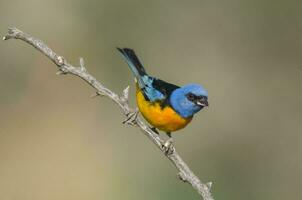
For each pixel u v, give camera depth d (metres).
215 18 18.53
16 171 15.85
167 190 15.17
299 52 18.20
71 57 18.38
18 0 18.83
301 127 17.42
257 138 17.39
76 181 15.69
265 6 18.41
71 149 16.34
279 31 18.33
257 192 16.34
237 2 18.47
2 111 17.03
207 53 18.38
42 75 17.56
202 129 17.34
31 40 8.32
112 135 16.61
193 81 18.17
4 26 18.64
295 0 18.20
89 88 17.28
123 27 18.53
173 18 18.58
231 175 16.75
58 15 18.69
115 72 18.22
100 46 18.41
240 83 18.11
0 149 16.30
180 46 18.42
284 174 16.66
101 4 18.53
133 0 18.53
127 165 16.08
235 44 18.41
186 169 8.23
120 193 15.52
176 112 9.87
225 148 17.16
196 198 14.57
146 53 18.39
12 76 17.59
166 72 18.31
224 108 17.77
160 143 8.34
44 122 16.83
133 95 17.88
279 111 17.73
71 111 17.03
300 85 17.92
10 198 15.48
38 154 16.23
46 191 15.56
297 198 16.27
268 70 18.20
